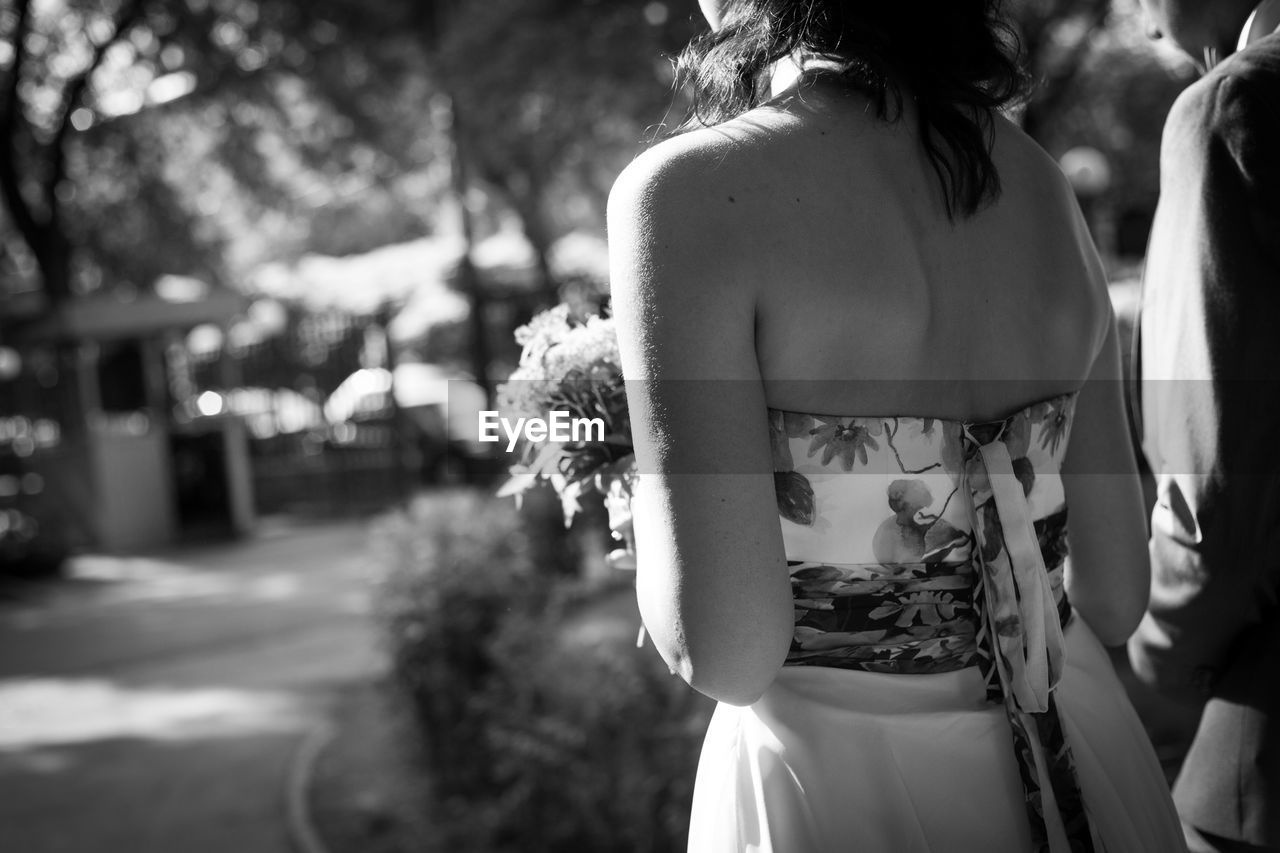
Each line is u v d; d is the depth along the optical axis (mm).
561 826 3727
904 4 1087
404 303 20141
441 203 24156
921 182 1077
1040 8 6758
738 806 1095
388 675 5414
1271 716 1356
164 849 5008
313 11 15703
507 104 10203
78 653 9320
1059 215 1184
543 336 1306
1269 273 1291
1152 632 1464
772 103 1084
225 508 15570
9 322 15414
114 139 18328
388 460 17016
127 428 16016
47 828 5363
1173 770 2330
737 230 989
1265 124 1284
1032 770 1071
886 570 1062
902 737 1062
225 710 7266
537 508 7598
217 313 15266
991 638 1080
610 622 4617
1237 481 1307
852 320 1020
